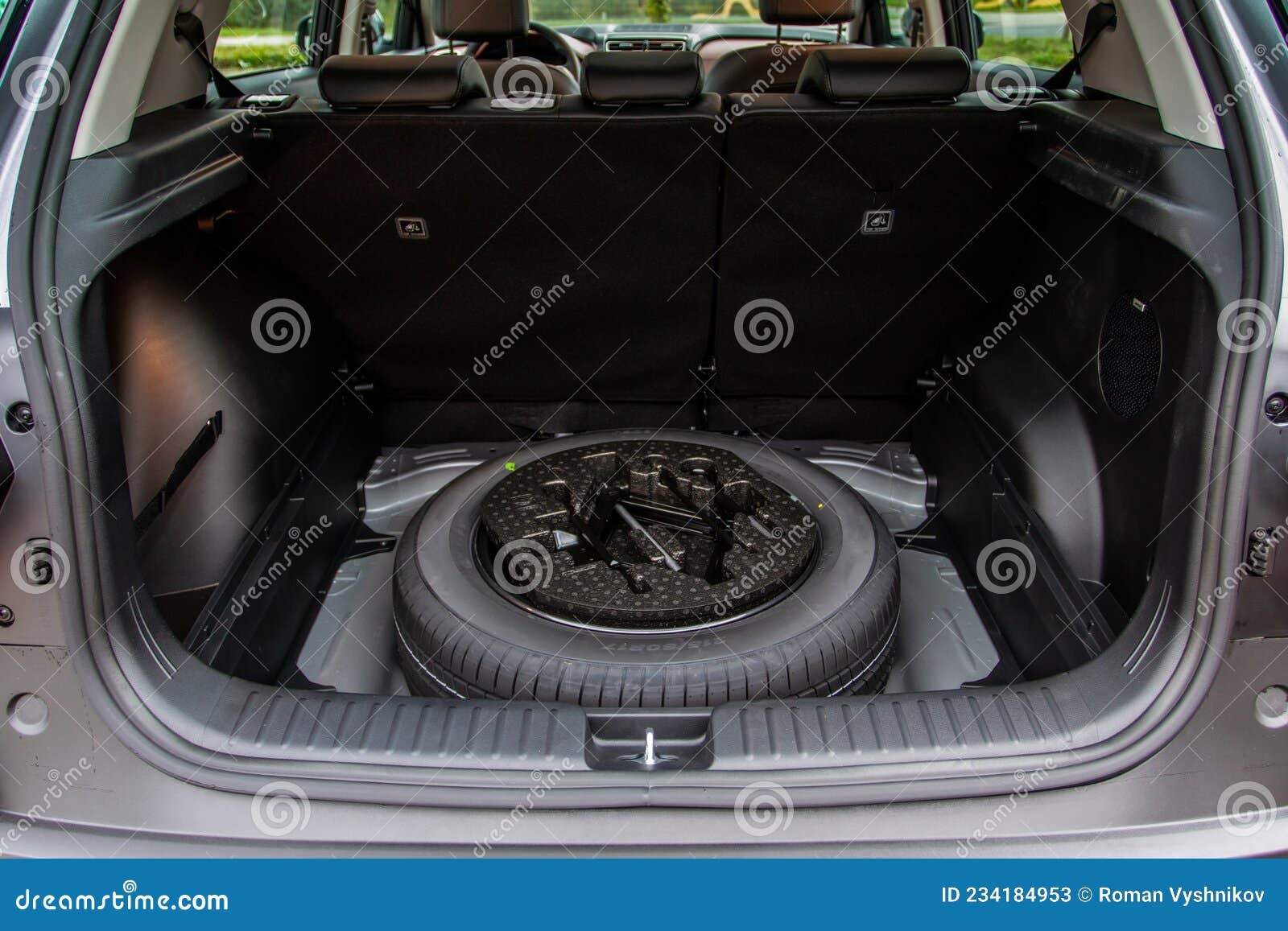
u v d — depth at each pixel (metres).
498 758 1.23
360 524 2.17
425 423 2.33
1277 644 1.20
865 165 1.75
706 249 1.92
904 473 2.25
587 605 1.49
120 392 1.51
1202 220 1.16
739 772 1.21
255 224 1.88
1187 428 1.21
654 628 1.48
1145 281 1.43
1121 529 1.54
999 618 1.82
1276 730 1.22
